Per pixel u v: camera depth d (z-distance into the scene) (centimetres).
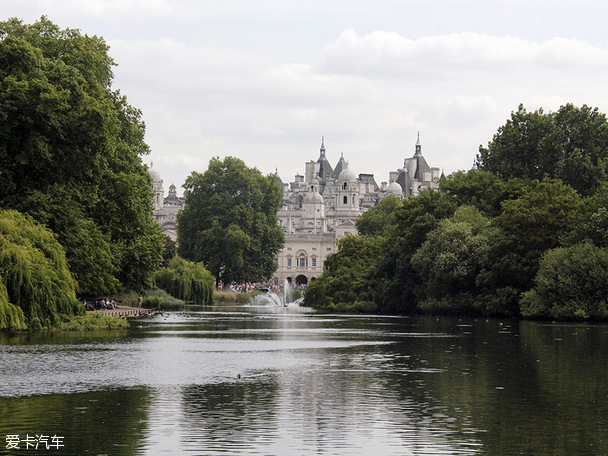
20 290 5594
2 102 6231
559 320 8469
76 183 6962
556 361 4488
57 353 4641
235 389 3453
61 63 6812
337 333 6706
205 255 18238
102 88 7512
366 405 3111
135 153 9119
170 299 12238
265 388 3488
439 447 2486
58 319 5809
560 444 2525
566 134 12500
